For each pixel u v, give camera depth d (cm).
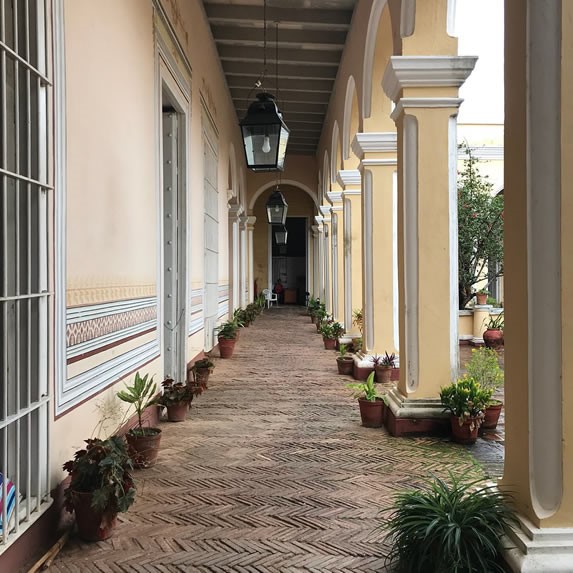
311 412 579
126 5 427
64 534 291
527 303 252
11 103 265
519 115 258
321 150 1641
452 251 489
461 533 246
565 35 242
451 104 482
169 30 584
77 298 328
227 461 422
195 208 754
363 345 776
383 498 349
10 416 253
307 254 2409
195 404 615
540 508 245
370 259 742
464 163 1285
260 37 960
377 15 652
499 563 245
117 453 292
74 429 323
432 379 491
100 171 368
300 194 2402
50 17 287
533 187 251
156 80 530
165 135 664
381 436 488
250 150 638
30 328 271
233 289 1452
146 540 293
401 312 508
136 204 460
